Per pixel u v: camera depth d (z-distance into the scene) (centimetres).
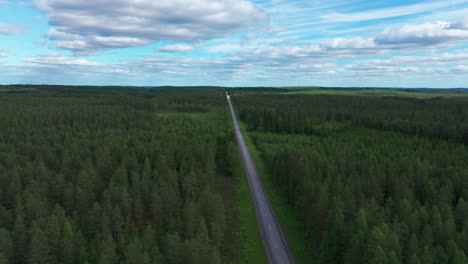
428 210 6869
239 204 9319
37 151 10656
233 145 12431
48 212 6844
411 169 8988
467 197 7706
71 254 5547
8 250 5538
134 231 6525
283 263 6544
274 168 11275
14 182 7769
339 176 8338
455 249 5191
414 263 4800
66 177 9006
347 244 5922
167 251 5644
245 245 7150
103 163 9512
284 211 8969
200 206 7225
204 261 5447
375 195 8100
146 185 8156
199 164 10388
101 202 7644
